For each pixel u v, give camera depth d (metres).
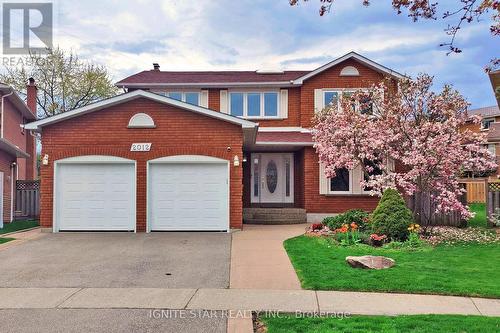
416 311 6.28
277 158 19.30
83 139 14.26
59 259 9.90
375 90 15.09
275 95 19.22
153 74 20.95
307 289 7.38
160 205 14.17
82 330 5.57
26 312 6.29
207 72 21.36
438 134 12.85
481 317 5.89
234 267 9.03
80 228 14.12
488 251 10.38
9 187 17.84
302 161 17.98
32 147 27.08
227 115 14.02
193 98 19.44
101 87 35.69
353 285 7.45
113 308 6.45
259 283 7.80
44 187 14.19
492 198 14.34
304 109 18.58
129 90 19.67
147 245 11.59
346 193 17.23
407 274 8.10
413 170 12.75
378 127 13.81
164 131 14.27
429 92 13.65
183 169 14.25
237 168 14.16
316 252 10.29
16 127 24.11
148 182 14.12
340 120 14.78
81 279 8.14
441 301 6.74
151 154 14.19
